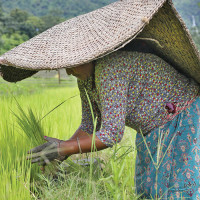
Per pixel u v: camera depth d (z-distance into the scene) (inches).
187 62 187.2
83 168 204.8
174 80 191.2
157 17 173.5
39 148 180.9
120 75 173.2
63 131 290.8
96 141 173.0
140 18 163.2
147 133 195.3
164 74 187.0
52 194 186.2
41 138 218.2
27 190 186.1
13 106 323.0
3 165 204.5
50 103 381.7
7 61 165.3
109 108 172.1
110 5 188.4
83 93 202.7
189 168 180.1
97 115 208.4
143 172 200.2
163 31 179.0
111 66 172.4
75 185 198.1
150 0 167.8
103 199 182.7
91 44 166.6
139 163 202.7
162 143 188.1
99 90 175.6
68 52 166.2
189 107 189.6
